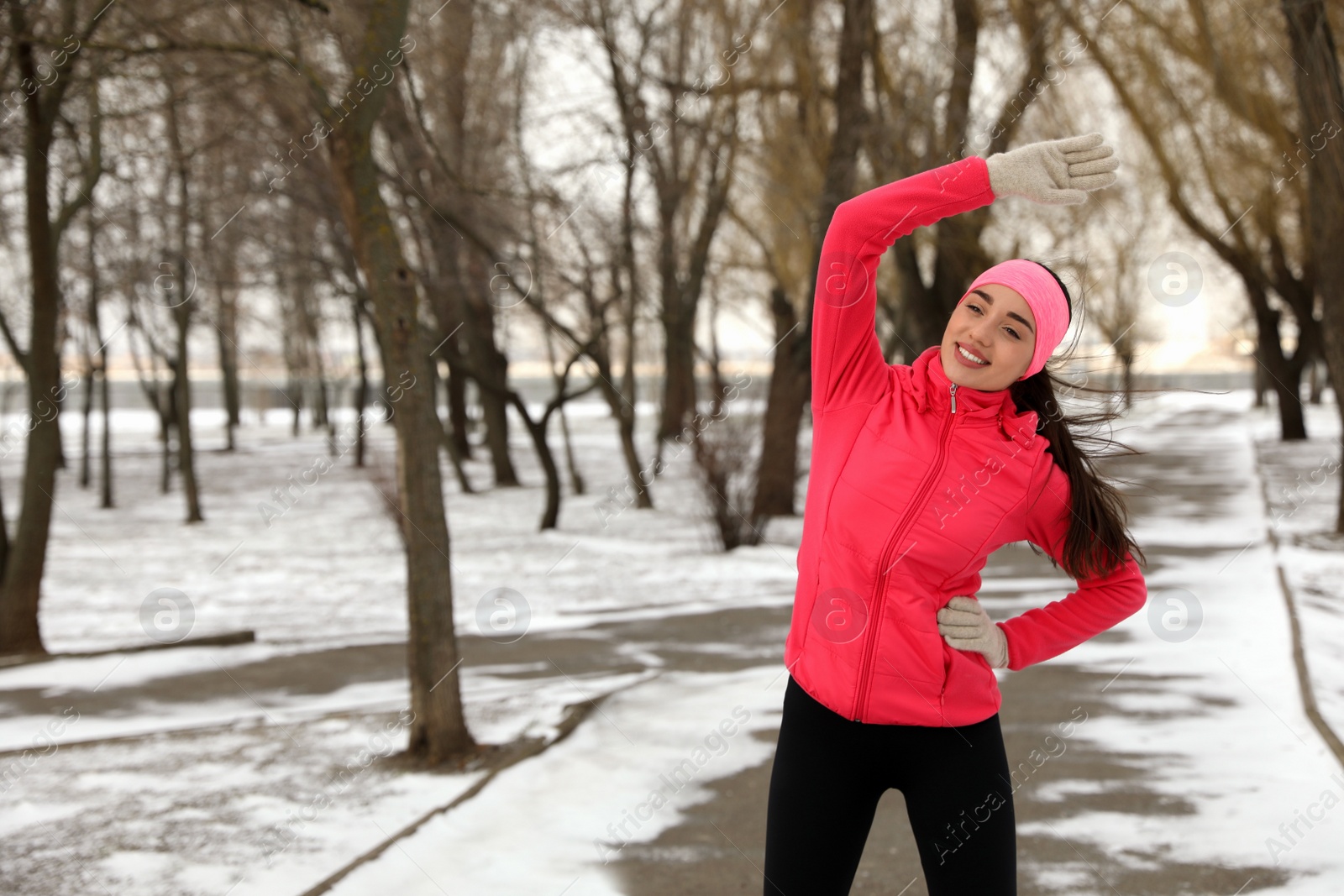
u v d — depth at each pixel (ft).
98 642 29.22
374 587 38.09
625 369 78.54
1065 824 13.50
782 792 7.36
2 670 24.40
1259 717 17.58
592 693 20.92
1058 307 7.23
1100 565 7.52
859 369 7.65
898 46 46.03
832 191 43.47
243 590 37.58
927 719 7.08
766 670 22.50
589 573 37.70
